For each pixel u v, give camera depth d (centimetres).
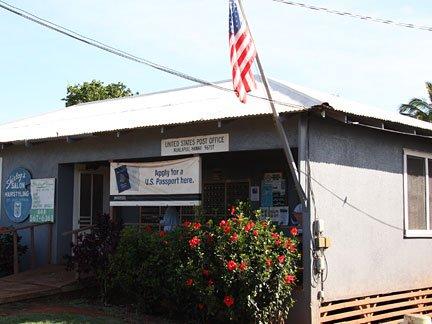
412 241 1205
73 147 1284
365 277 1059
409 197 1215
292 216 1248
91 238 1107
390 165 1160
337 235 1000
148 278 968
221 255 880
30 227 1303
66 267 1180
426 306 1239
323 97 1148
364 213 1073
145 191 1125
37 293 1070
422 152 1261
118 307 1040
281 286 871
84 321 902
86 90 3278
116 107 1539
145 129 1087
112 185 1180
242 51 834
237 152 1108
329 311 970
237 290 870
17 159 1416
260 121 987
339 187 1016
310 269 925
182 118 1050
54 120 1558
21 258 1359
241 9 838
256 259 870
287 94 1095
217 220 985
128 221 1502
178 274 907
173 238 950
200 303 912
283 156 1229
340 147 1030
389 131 1114
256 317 862
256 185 1319
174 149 1091
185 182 1072
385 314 1108
